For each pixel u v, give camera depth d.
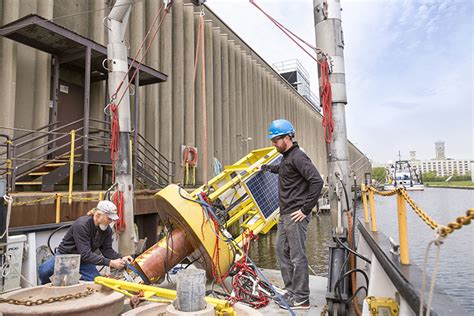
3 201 2.83
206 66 15.70
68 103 9.68
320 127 38.88
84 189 7.58
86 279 3.25
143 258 3.36
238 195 4.18
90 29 10.38
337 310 2.85
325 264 11.43
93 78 10.38
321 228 20.70
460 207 21.44
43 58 8.82
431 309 1.49
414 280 1.86
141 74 9.83
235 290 3.21
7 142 5.84
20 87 8.45
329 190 3.67
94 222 3.29
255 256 12.57
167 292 2.11
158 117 12.62
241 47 21.25
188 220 3.16
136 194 8.02
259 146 21.52
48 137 8.73
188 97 14.16
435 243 1.25
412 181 50.88
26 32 7.58
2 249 2.84
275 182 4.11
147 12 12.46
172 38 13.80
